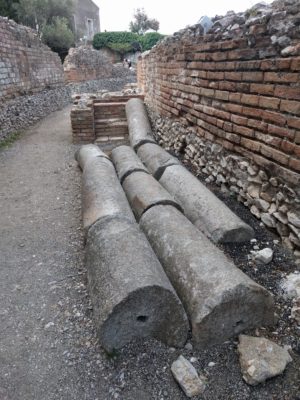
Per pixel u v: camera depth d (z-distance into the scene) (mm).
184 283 2391
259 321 2299
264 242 3090
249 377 1983
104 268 2416
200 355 2191
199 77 4430
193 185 3920
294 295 2451
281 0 2867
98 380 2111
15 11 17844
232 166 3795
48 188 5238
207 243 2703
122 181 4516
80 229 3959
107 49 29469
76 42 23750
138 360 2188
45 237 3811
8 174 5914
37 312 2691
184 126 5391
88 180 4148
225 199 3910
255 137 3240
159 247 2836
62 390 2076
